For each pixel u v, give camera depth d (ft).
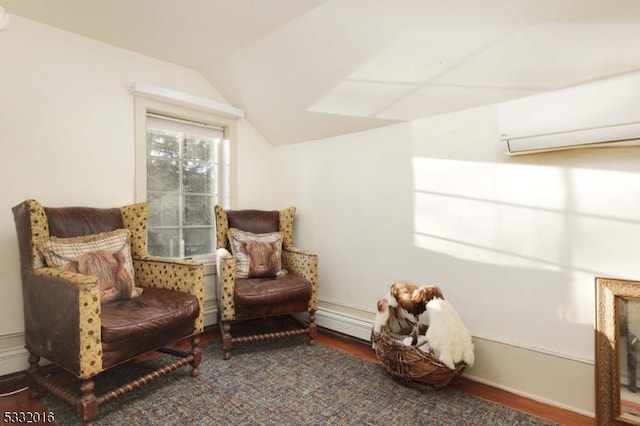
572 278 5.61
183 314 5.91
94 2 6.14
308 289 8.00
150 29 7.04
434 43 5.86
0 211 6.29
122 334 4.99
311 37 6.81
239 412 5.29
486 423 5.08
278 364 7.00
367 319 8.42
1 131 6.32
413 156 7.58
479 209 6.60
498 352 6.30
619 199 5.21
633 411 4.84
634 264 5.09
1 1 6.07
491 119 6.44
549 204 5.82
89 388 4.75
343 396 5.77
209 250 9.82
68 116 7.08
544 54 5.25
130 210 7.27
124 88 7.88
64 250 5.70
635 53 4.72
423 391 5.97
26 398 5.70
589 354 5.43
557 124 5.24
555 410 5.50
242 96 9.45
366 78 7.13
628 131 4.67
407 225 7.68
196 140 9.53
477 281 6.63
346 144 8.91
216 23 6.79
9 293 6.37
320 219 9.55
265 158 10.76
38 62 6.73
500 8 4.94
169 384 6.13
